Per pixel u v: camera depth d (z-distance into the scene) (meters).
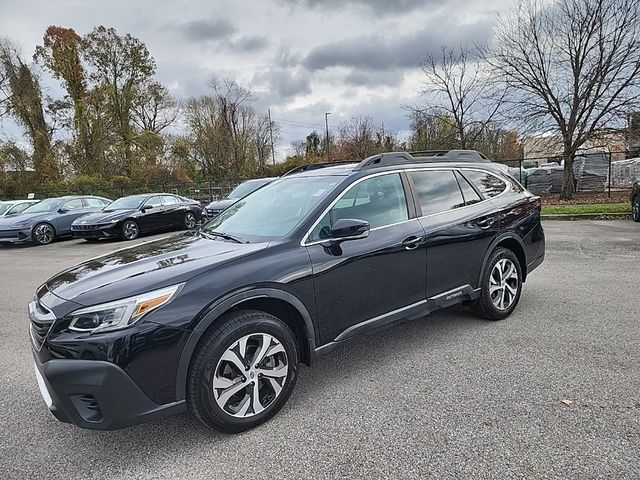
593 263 6.80
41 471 2.45
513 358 3.54
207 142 43.03
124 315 2.40
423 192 3.94
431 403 2.93
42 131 33.16
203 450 2.57
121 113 38.06
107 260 3.18
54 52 35.03
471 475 2.23
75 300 2.48
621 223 11.31
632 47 14.73
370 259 3.35
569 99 16.38
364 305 3.35
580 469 2.22
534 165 25.64
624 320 4.26
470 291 4.14
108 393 2.35
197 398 2.57
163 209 14.36
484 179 4.55
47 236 13.52
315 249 3.11
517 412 2.77
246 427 2.73
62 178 33.31
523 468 2.26
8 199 31.17
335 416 2.85
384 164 3.82
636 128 16.27
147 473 2.39
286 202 3.65
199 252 3.05
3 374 3.76
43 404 3.22
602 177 18.98
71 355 2.37
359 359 3.70
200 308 2.56
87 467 2.46
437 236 3.81
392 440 2.55
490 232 4.27
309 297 3.02
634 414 2.67
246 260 2.84
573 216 12.49
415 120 26.58
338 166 4.20
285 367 2.89
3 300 6.39
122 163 37.03
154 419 2.49
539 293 5.32
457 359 3.58
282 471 2.35
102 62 37.00
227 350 2.64
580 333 3.99
